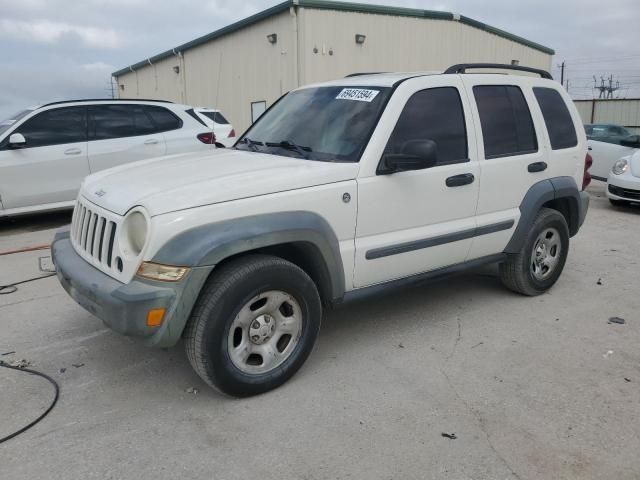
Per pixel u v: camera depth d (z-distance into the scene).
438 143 3.96
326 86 4.38
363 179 3.52
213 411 3.11
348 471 2.61
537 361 3.72
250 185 3.11
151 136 8.45
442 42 17.11
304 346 3.39
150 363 3.69
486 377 3.50
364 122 3.72
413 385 3.39
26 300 4.88
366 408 3.14
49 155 7.71
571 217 5.18
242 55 16.62
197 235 2.88
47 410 3.10
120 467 2.63
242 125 17.25
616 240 7.27
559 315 4.55
